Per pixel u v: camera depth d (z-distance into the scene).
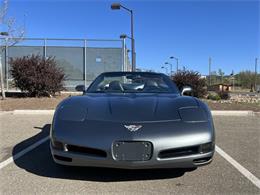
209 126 4.43
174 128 4.26
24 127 8.90
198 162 4.29
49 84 18.06
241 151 6.29
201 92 23.12
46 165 5.23
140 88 5.89
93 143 4.15
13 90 21.80
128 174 4.77
